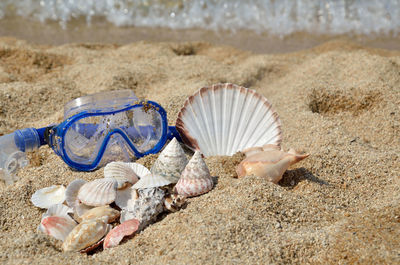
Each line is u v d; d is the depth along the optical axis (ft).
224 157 2.50
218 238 1.99
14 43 4.15
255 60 3.88
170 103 2.95
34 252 2.00
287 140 2.83
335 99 3.16
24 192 2.31
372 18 5.17
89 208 2.20
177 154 2.34
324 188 2.34
